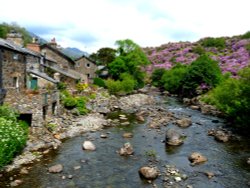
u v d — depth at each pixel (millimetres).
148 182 18172
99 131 30953
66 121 32000
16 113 25656
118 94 62500
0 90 25547
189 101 55781
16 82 32969
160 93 74812
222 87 38812
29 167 19984
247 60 76875
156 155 23484
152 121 36188
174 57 106500
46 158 21969
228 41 109438
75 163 21250
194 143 26984
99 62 99312
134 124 34688
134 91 71312
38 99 26141
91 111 39344
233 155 23547
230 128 32812
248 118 29297
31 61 42219
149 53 123562
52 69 50781
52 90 30688
